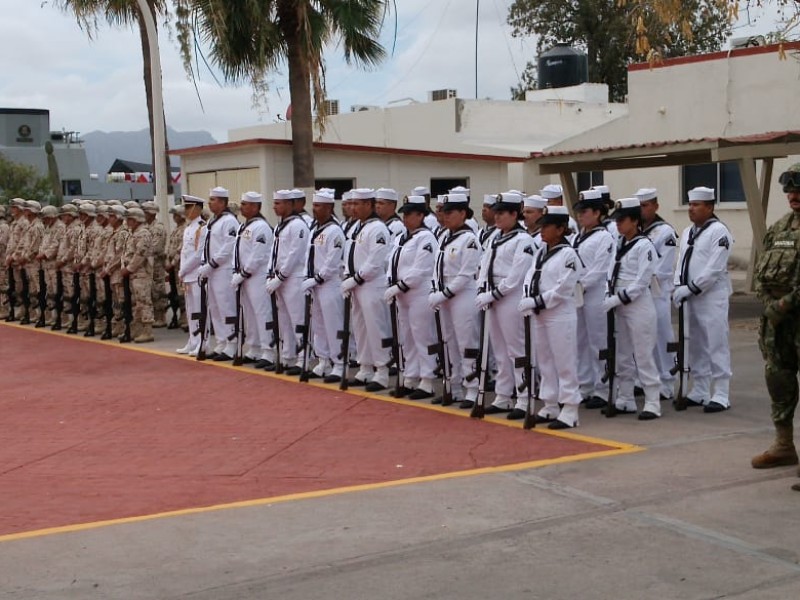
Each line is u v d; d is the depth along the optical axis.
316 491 7.10
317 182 19.89
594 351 9.86
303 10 17.72
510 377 9.59
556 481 7.20
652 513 6.43
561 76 30.25
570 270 8.71
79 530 6.28
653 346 9.20
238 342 12.61
